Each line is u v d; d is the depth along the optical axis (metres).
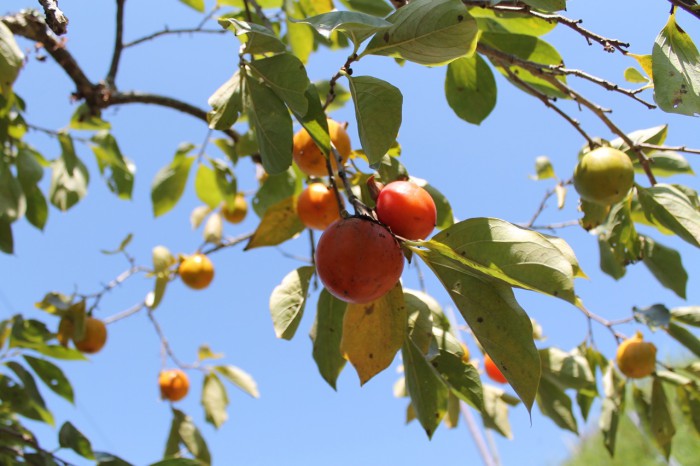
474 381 0.75
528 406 0.62
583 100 0.84
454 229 0.62
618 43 0.76
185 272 1.17
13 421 1.08
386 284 0.63
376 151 0.67
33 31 1.09
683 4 0.67
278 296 0.77
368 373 0.70
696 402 1.05
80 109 1.19
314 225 0.80
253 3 0.93
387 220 0.65
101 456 0.96
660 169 0.99
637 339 1.07
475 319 0.64
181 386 1.27
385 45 0.66
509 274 0.61
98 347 1.19
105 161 1.28
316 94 0.70
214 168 1.20
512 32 0.93
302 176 1.12
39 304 1.12
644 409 1.08
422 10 0.64
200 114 1.27
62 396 1.07
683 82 0.67
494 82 0.93
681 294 0.98
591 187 0.83
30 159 1.09
